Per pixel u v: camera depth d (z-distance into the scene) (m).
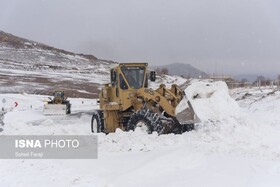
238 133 10.09
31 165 9.43
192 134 10.83
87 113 30.19
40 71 80.88
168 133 12.28
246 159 7.98
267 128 10.69
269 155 8.20
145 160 8.77
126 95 13.81
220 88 11.86
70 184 7.51
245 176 7.00
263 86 47.19
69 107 31.44
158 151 9.42
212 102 11.47
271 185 6.46
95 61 114.12
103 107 14.62
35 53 108.69
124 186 7.09
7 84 57.19
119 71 14.01
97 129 14.75
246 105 27.47
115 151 10.52
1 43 112.50
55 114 29.52
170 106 12.57
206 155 8.55
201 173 7.38
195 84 11.86
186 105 11.60
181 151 8.90
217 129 10.62
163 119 12.38
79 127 15.79
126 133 11.74
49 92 52.09
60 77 73.25
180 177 7.26
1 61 87.38
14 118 26.62
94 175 8.05
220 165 7.76
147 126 12.04
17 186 7.69
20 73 72.88
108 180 7.57
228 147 8.89
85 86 62.50
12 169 9.15
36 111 32.81
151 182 7.16
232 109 11.46
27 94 48.22
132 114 12.91
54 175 8.28
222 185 6.64
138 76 14.12
